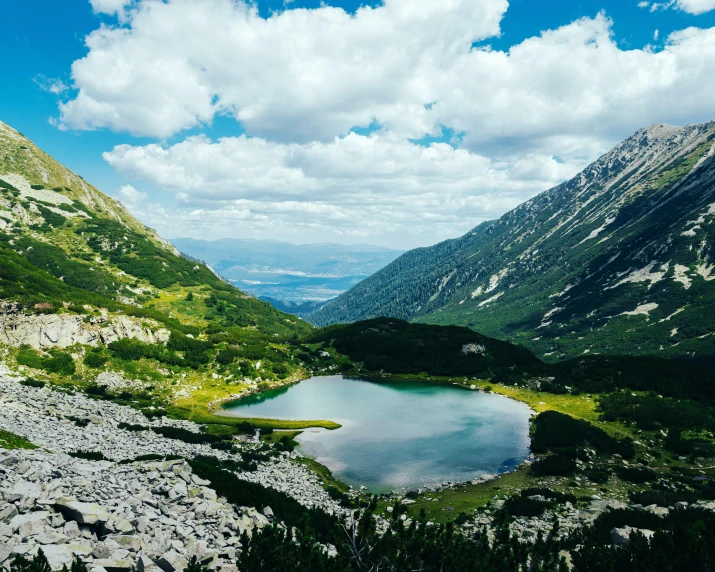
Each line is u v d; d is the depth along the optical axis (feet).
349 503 154.40
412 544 65.72
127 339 332.60
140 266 641.81
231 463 173.68
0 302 293.02
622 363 354.95
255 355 394.11
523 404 315.78
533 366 397.19
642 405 278.26
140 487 90.43
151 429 209.15
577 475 189.47
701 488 172.65
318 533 97.71
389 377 400.67
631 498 153.58
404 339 470.80
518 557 66.18
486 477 191.52
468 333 494.59
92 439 157.58
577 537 98.37
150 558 63.57
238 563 63.62
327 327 575.38
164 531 73.77
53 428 158.81
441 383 380.58
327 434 251.60
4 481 74.49
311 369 415.64
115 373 296.71
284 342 480.64
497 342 468.34
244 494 107.45
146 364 321.52
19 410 175.52
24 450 112.98
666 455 216.13
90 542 61.72
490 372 395.34
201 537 75.20
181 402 292.20
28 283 348.79
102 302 377.09
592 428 245.24
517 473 195.93
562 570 68.74
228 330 466.70
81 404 224.53
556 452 218.38
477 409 303.27
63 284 396.78
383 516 141.69
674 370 334.03
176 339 365.20
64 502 67.21
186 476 102.68
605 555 73.31
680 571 66.85
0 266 360.28
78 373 280.31
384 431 257.55
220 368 356.38
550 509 141.49
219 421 263.08
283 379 377.50
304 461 208.33
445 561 63.77
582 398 311.06
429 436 248.73
